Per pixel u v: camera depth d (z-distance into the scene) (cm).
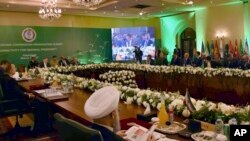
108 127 178
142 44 1420
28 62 1236
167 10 1315
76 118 274
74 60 1220
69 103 334
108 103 177
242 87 608
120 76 645
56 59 1216
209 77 680
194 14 1358
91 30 1405
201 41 1309
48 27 1290
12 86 419
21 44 1222
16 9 1169
